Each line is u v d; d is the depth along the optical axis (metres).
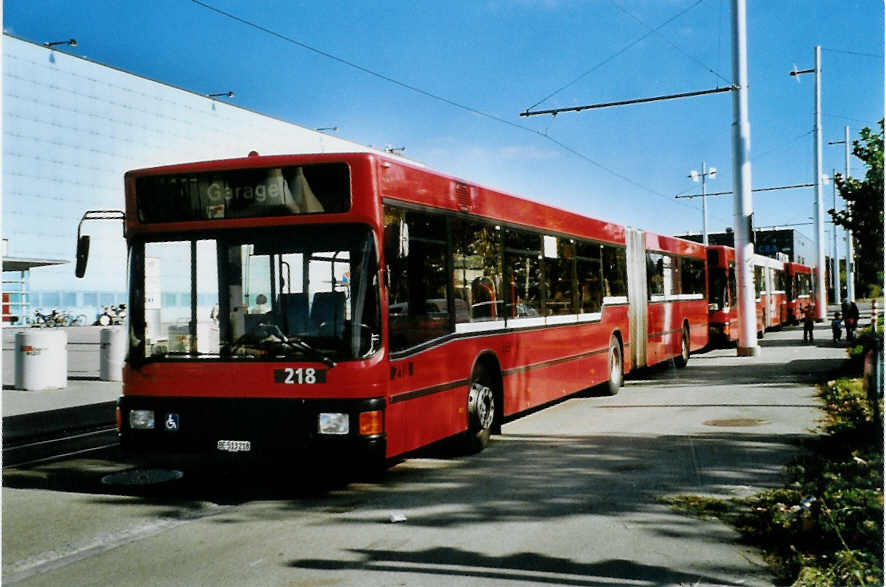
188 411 7.39
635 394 14.95
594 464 8.59
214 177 7.55
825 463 8.00
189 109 55.59
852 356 18.78
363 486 7.87
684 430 10.63
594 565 5.29
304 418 7.09
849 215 14.16
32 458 9.67
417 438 7.87
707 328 22.94
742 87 22.33
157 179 7.68
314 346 7.17
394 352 7.45
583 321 13.34
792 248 40.91
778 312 37.25
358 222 7.29
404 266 7.77
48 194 47.50
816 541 5.57
